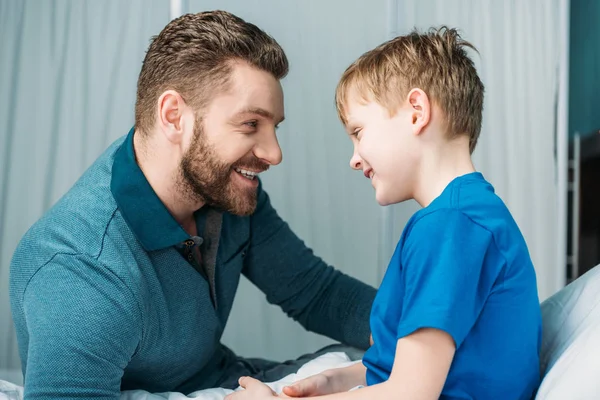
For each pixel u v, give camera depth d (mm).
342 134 2023
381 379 813
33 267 976
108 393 912
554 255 2105
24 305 955
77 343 889
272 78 1052
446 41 890
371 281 2035
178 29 1056
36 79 1994
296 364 1271
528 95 2098
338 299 1301
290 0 1997
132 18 1981
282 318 2035
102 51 1986
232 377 1243
